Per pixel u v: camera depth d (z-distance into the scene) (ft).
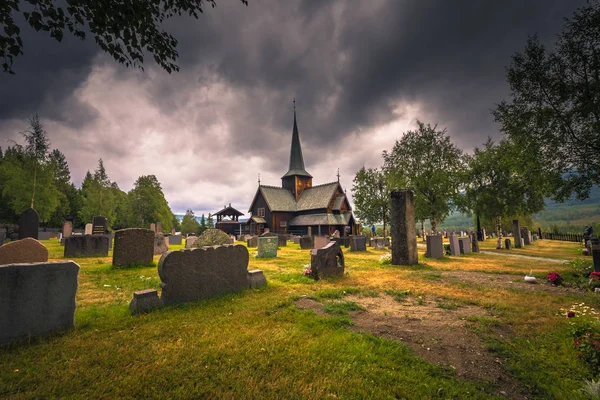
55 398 9.78
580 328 14.85
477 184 96.37
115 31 16.37
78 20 15.12
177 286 21.80
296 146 213.87
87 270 38.01
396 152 101.14
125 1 15.62
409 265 46.39
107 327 16.55
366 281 32.65
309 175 204.44
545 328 16.99
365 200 140.46
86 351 13.43
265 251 62.95
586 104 39.65
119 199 209.67
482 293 26.73
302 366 12.15
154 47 18.37
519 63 46.32
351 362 12.64
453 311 21.18
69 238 52.47
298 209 185.68
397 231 48.44
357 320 18.98
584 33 40.04
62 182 218.18
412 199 48.75
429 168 92.84
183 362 12.33
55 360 12.66
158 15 17.54
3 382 10.69
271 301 22.66
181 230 288.92
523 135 45.88
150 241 43.19
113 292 26.76
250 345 14.19
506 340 15.52
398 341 15.30
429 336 16.14
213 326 16.84
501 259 57.00
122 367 11.92
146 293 20.33
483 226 157.17
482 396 10.23
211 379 11.10
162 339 14.89
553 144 42.91
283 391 10.28
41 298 15.29
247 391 10.24
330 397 10.02
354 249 80.64
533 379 11.46
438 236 60.18
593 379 10.72
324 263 34.53
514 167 48.75
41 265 15.39
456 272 39.96
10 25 13.33
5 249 26.03
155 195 218.18
